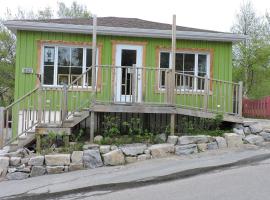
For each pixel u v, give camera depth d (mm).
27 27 12992
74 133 11734
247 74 30719
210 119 11875
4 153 10070
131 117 12242
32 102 12727
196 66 14125
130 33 13477
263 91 31641
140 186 7934
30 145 10891
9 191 8195
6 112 10734
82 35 13516
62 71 13391
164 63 14016
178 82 13750
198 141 10914
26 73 13172
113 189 7863
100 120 12078
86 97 13039
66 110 10688
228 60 14320
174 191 7406
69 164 9797
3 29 31500
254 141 11586
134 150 10258
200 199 6809
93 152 10008
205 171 8836
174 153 10609
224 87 12391
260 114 19891
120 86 12211
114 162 10016
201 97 12789
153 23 15680
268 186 7402
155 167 9305
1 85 29688
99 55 13555
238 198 6758
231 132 11844
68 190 7879
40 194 7789
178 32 13578
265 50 29422
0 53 30156
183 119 12164
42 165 9680
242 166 9188
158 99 13422
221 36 13875
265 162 9508
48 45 13367
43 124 10484
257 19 32000
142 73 12836
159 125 12359
